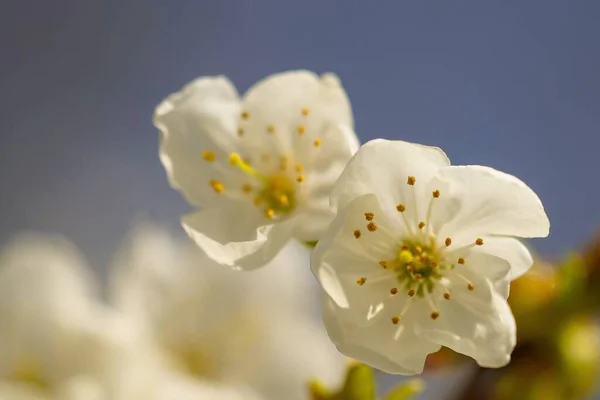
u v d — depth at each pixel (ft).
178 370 1.15
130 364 1.11
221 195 1.04
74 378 1.11
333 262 0.97
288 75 1.04
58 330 1.13
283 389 1.16
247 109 1.04
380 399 1.03
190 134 1.05
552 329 1.09
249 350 1.17
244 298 1.18
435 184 0.97
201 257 1.19
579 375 1.10
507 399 1.10
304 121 1.04
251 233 1.02
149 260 1.18
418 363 0.97
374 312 0.98
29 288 1.14
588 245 1.11
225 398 1.13
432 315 0.98
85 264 1.64
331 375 1.17
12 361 1.13
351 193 0.97
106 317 1.14
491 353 0.97
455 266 0.98
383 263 0.99
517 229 0.97
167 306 1.17
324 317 0.97
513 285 1.09
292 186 1.03
